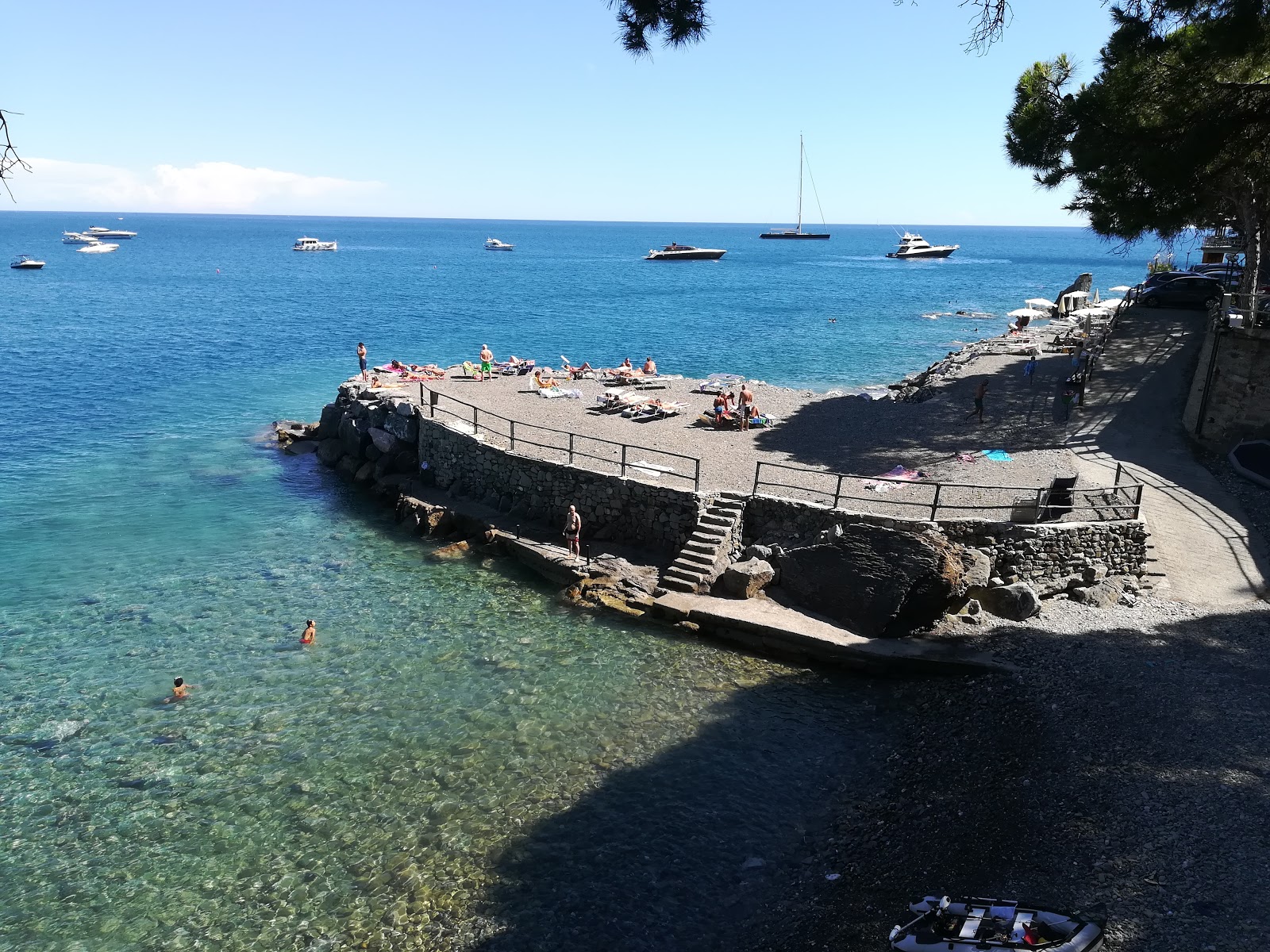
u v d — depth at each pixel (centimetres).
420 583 2341
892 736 1631
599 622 2097
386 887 1245
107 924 1181
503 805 1423
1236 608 1912
